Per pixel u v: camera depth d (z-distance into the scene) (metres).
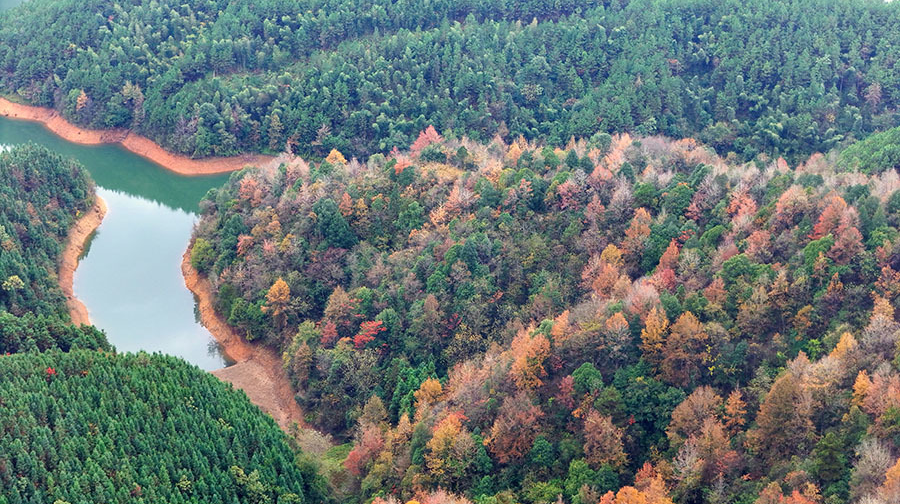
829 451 153.12
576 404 180.50
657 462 170.12
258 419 190.50
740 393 175.75
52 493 161.50
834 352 171.12
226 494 172.00
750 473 162.38
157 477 169.88
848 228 192.75
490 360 198.88
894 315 180.12
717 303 192.75
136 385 186.38
